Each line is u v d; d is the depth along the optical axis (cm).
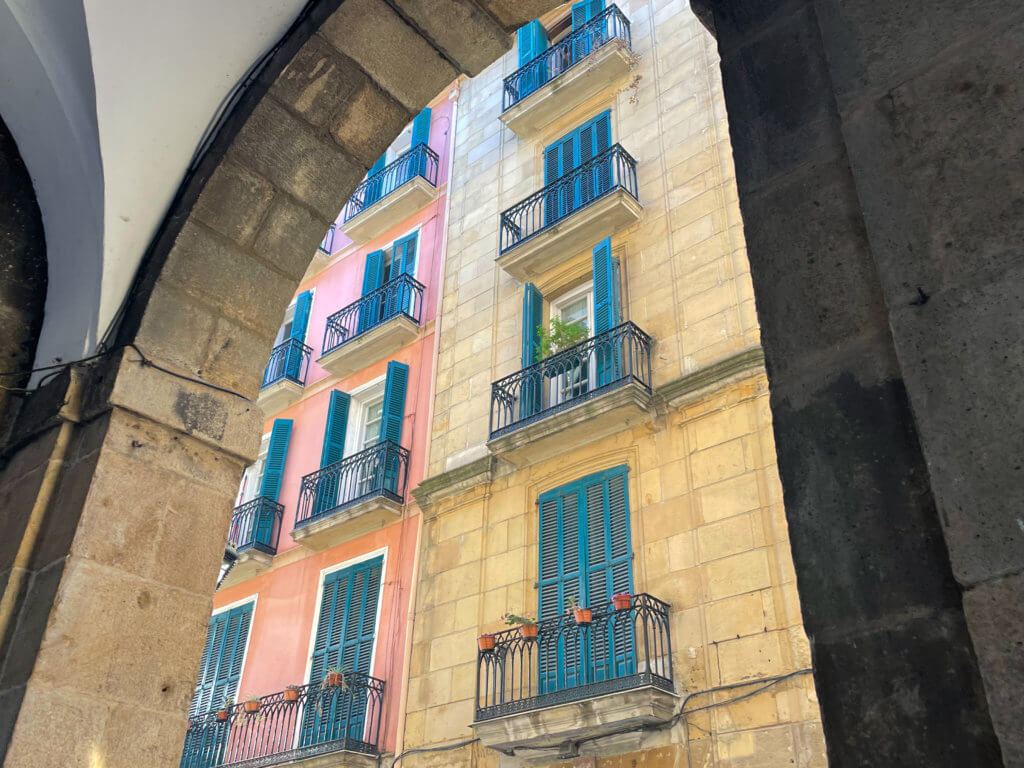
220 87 417
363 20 406
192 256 396
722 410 948
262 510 1418
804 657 779
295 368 1588
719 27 258
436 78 434
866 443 170
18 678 302
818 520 170
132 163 395
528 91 1482
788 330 195
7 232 418
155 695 326
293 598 1314
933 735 139
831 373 182
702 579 880
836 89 202
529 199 1319
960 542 143
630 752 845
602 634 911
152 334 375
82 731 302
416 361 1384
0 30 403
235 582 1432
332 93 420
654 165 1213
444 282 1427
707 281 1057
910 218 175
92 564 325
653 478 974
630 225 1184
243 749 1195
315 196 429
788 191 212
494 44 427
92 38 378
